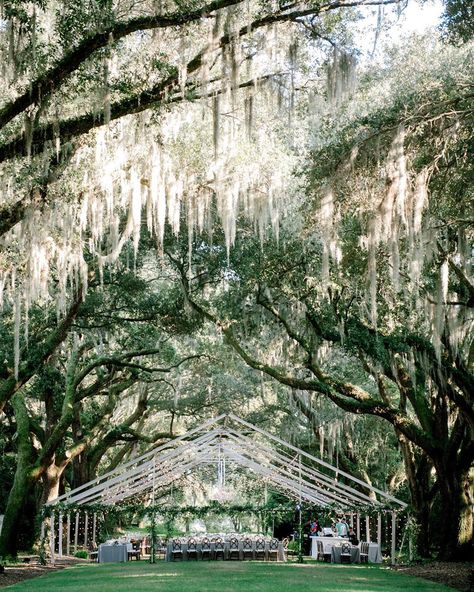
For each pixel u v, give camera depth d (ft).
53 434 81.71
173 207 58.39
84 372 89.15
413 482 78.69
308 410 97.76
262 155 63.98
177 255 80.23
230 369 110.83
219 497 85.10
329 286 61.77
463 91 46.01
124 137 53.26
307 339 74.90
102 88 41.63
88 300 80.38
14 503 78.64
